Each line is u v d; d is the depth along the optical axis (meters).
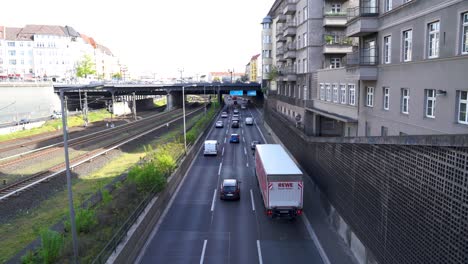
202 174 36.97
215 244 20.52
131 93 101.62
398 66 22.44
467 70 15.84
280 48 68.94
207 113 87.50
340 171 21.17
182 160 36.84
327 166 24.36
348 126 32.09
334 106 35.97
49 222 23.52
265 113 79.56
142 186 25.27
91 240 17.73
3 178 34.47
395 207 13.77
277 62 75.19
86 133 63.81
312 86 45.19
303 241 20.91
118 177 33.25
